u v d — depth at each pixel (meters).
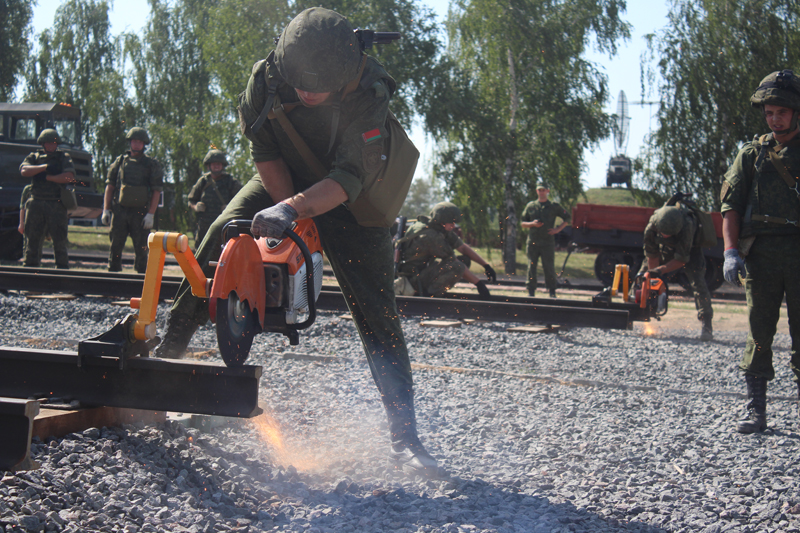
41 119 15.66
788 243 3.89
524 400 4.34
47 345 5.40
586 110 26.03
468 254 8.59
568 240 20.78
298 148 2.54
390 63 25.00
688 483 2.89
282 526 2.18
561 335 7.64
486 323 7.94
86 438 2.43
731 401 4.73
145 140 10.09
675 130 26.34
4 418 2.08
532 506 2.52
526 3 25.59
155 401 2.43
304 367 5.05
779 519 2.47
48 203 10.08
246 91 2.56
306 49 2.21
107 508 2.04
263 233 2.13
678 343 7.91
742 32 25.73
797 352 4.06
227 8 25.52
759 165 3.98
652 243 8.44
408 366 2.88
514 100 26.52
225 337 2.25
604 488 2.76
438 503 2.47
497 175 26.02
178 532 2.00
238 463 2.67
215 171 10.63
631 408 4.34
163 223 33.91
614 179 36.94
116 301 7.97
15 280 7.98
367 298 2.79
